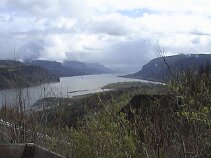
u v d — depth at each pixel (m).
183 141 3.26
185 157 3.22
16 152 2.92
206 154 3.14
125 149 3.60
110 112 3.91
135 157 3.60
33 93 4.96
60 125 4.67
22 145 2.95
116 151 3.68
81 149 3.98
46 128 4.79
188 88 3.46
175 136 3.49
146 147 3.60
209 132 3.18
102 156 3.75
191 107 3.27
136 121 3.92
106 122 3.83
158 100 4.01
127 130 3.82
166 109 3.83
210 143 3.16
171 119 3.69
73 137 4.13
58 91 5.05
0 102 4.91
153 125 3.79
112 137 3.71
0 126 4.86
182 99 3.42
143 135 3.86
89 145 3.92
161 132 3.72
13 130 4.75
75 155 4.04
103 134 3.82
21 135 4.70
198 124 3.22
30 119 4.84
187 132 3.46
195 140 3.24
